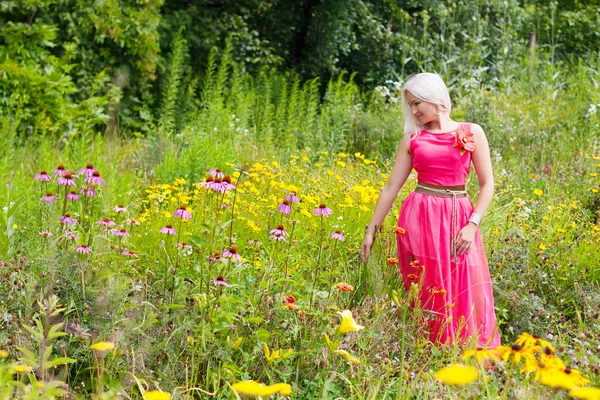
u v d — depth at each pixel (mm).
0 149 7148
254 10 13180
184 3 12883
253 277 3473
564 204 5672
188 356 2953
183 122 10344
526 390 2426
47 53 9109
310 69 13219
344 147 8125
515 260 4332
